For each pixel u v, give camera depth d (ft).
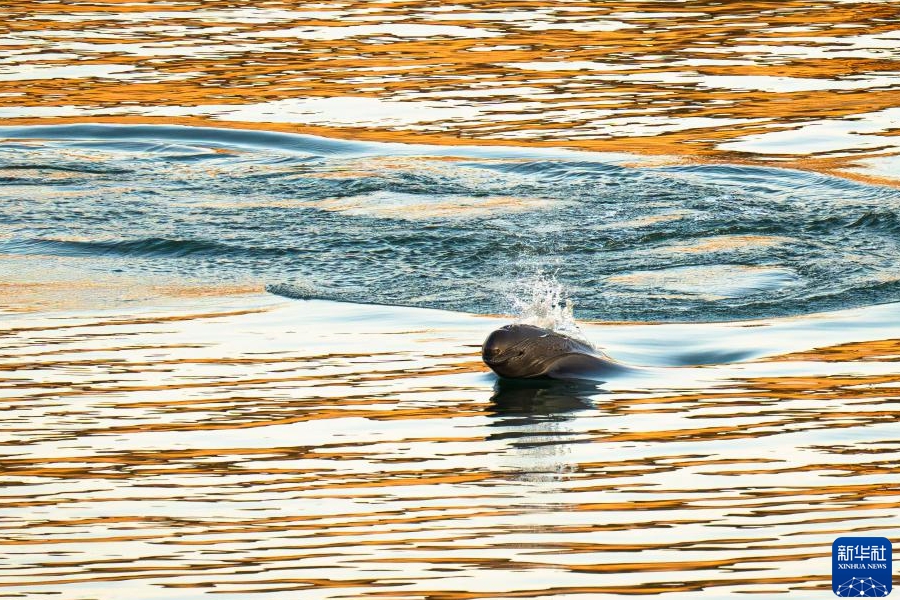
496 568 48.37
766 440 61.93
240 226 110.52
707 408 67.00
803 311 86.74
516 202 116.47
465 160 128.88
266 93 151.94
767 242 104.53
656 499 54.85
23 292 92.89
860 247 103.04
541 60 163.63
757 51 165.58
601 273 97.40
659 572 47.80
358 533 51.83
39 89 152.35
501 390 70.85
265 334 82.07
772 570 47.80
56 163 129.49
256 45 172.04
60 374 73.51
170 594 46.68
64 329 83.30
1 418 65.98
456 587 46.73
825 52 164.45
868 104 143.54
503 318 85.87
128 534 52.06
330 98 150.00
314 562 49.11
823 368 73.51
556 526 52.11
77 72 159.43
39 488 56.90
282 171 127.24
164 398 69.21
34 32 178.60
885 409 65.72
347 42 173.37
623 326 84.17
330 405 68.08
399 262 100.48
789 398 68.18
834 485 55.98
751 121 138.82
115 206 116.57
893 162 124.98
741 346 78.95
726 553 49.32
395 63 163.12
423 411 67.31
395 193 119.65
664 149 130.21
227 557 49.70
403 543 50.67
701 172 123.75
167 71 160.04
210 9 193.67
